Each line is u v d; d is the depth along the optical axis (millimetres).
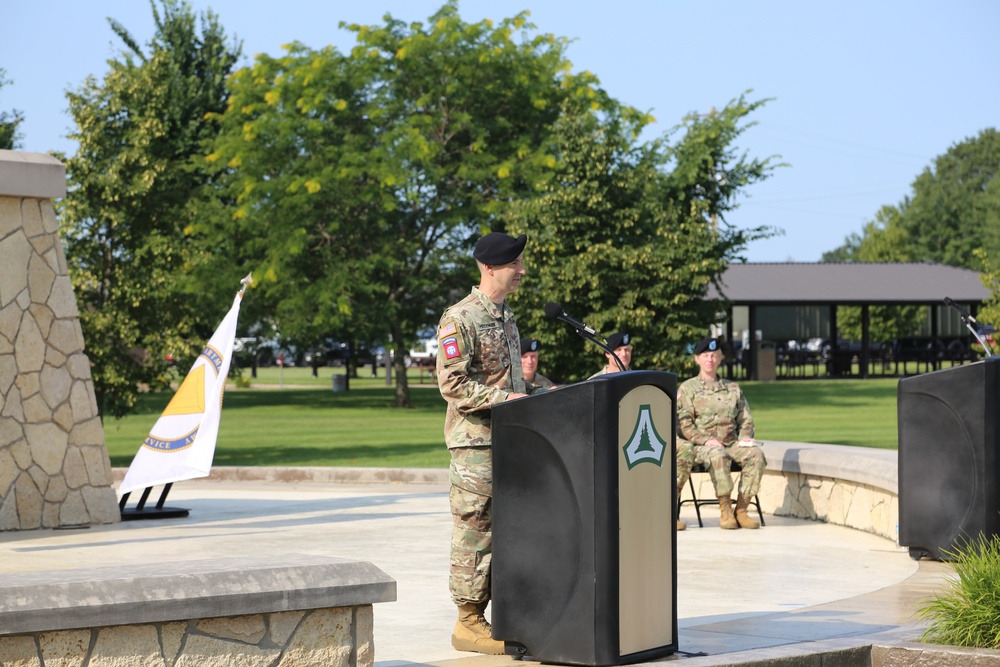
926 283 53375
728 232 31922
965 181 107500
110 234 20969
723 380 11891
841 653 5730
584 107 37594
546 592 5523
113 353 20359
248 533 11008
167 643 4344
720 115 31906
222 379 12125
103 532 11352
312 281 39438
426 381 58156
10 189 11555
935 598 6254
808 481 12117
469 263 39656
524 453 5598
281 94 38281
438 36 37750
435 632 6473
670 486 5742
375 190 36938
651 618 5605
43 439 11742
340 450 22750
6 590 4090
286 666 4598
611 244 23562
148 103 21328
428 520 11930
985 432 8469
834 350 52375
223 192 39281
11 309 11672
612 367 10703
